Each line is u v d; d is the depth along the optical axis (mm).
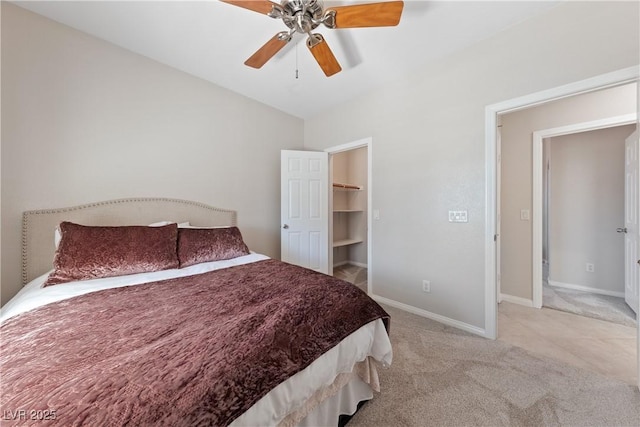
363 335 1308
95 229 1872
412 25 1982
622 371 1661
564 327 2287
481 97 2133
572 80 1707
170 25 2115
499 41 2023
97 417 615
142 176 2523
